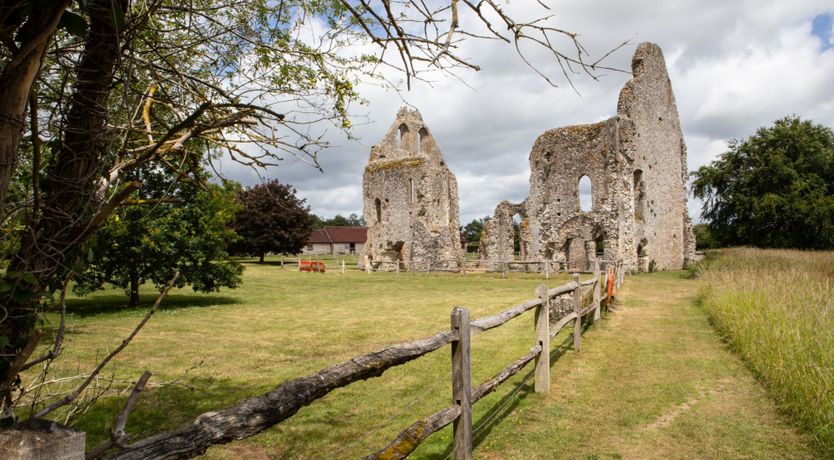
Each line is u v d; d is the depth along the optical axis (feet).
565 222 95.30
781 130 114.83
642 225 92.73
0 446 4.37
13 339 7.24
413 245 106.32
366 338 31.89
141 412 18.02
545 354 19.95
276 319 40.14
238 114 8.63
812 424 15.20
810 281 35.17
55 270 7.68
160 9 10.93
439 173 119.55
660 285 61.93
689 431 16.07
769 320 24.06
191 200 45.34
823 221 104.99
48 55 8.64
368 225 117.08
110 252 41.42
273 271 103.19
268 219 131.23
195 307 47.91
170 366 24.73
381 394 19.93
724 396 19.15
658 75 102.27
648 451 14.83
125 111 10.30
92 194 7.73
